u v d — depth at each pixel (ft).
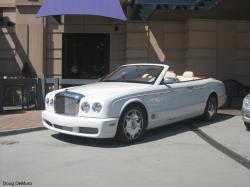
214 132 35.14
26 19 56.85
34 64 56.90
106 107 28.66
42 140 31.42
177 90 34.53
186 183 21.59
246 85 55.42
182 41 56.49
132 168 24.25
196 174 23.20
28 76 55.98
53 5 49.03
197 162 25.71
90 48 58.08
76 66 58.08
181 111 35.19
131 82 33.71
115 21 57.21
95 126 28.58
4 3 56.85
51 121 30.73
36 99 47.19
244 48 55.47
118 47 57.52
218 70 55.16
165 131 35.37
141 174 23.08
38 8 56.65
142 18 54.80
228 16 53.06
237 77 55.47
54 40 57.41
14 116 41.47
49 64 57.47
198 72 54.80
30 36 56.90
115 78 35.06
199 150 28.78
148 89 31.78
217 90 40.55
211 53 55.01
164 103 33.12
